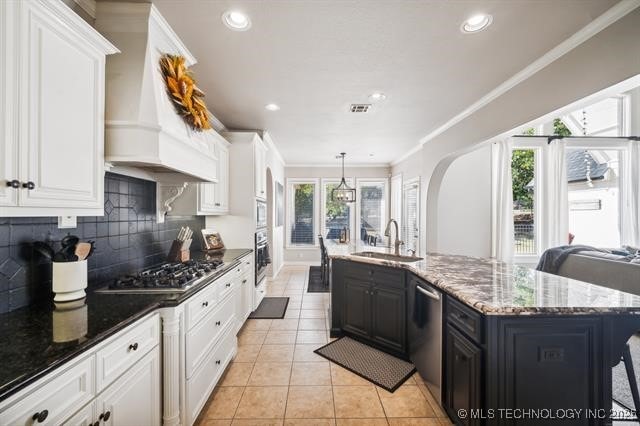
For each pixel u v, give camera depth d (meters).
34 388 0.81
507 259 4.32
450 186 4.48
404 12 1.68
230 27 1.81
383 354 2.57
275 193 5.62
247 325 3.29
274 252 5.59
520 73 2.42
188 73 2.06
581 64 1.92
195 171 2.10
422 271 2.04
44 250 1.40
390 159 6.50
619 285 2.65
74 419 0.94
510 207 4.34
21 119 1.01
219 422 1.76
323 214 7.15
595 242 5.02
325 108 3.26
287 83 2.62
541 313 1.27
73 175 1.23
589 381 1.33
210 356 1.92
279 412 1.84
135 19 1.59
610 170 4.70
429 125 3.90
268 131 4.21
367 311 2.72
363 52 2.12
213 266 2.24
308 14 1.69
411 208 5.75
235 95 2.89
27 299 1.37
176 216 2.81
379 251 3.16
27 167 1.03
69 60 1.20
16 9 0.99
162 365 1.48
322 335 3.01
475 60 2.23
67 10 1.14
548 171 4.41
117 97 1.53
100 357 1.06
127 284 1.72
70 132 1.21
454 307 1.67
